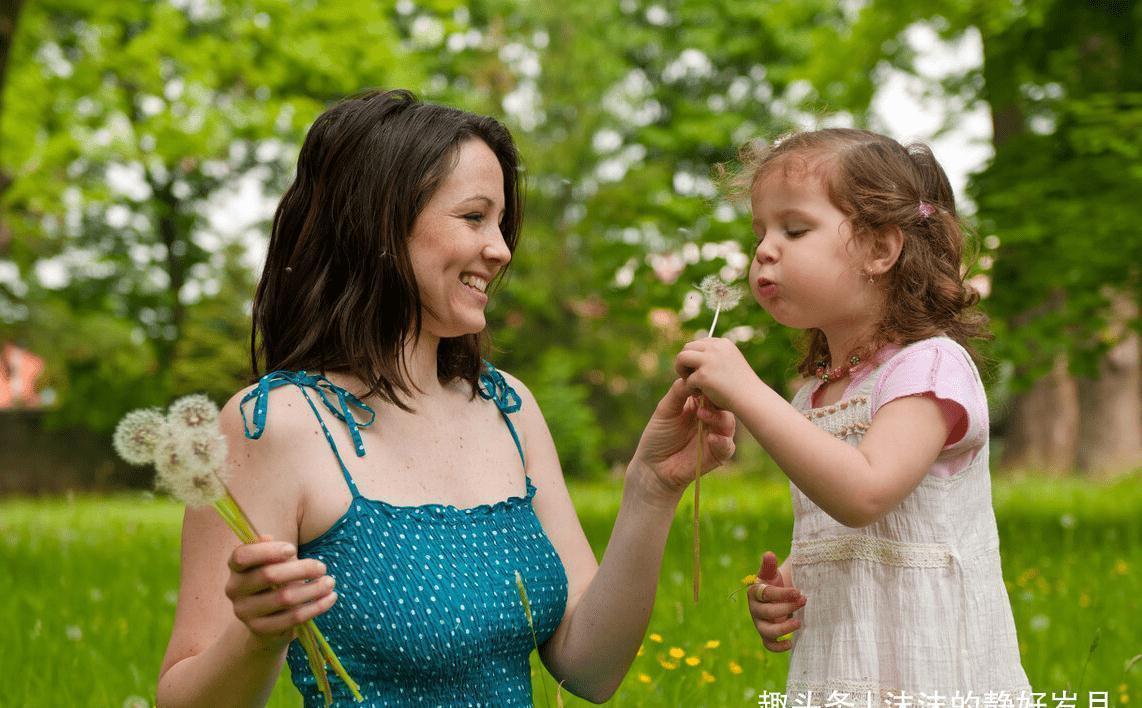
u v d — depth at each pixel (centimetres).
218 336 2252
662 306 832
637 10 2805
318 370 231
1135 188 844
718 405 225
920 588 236
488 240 230
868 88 1259
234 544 214
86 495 2106
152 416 175
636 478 237
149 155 1867
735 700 368
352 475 220
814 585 249
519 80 2675
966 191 927
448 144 228
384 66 1825
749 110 2648
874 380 243
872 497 222
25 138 1773
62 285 2519
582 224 951
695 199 880
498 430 248
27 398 2803
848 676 239
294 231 235
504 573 224
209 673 197
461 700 218
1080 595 514
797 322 251
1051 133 930
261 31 1752
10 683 389
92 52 1800
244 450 216
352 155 227
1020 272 856
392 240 225
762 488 1317
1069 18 932
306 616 179
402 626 212
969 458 243
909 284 246
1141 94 874
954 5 1006
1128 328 884
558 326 2517
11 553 740
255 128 1883
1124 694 374
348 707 212
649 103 2783
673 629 426
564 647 242
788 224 249
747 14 2558
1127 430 1628
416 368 236
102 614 500
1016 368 905
